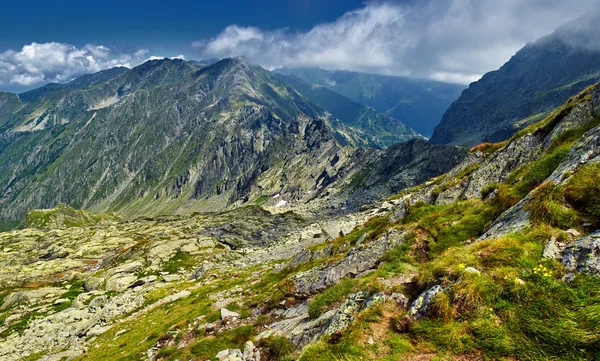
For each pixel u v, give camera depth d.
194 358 19.30
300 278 25.12
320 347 11.45
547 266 10.04
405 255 18.94
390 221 30.64
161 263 93.25
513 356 8.27
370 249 22.58
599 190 11.86
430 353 9.41
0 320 62.06
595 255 9.23
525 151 30.75
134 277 79.06
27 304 73.31
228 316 25.39
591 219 11.44
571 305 8.45
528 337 8.39
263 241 140.38
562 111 29.61
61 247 149.38
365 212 101.88
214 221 192.50
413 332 10.31
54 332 49.28
